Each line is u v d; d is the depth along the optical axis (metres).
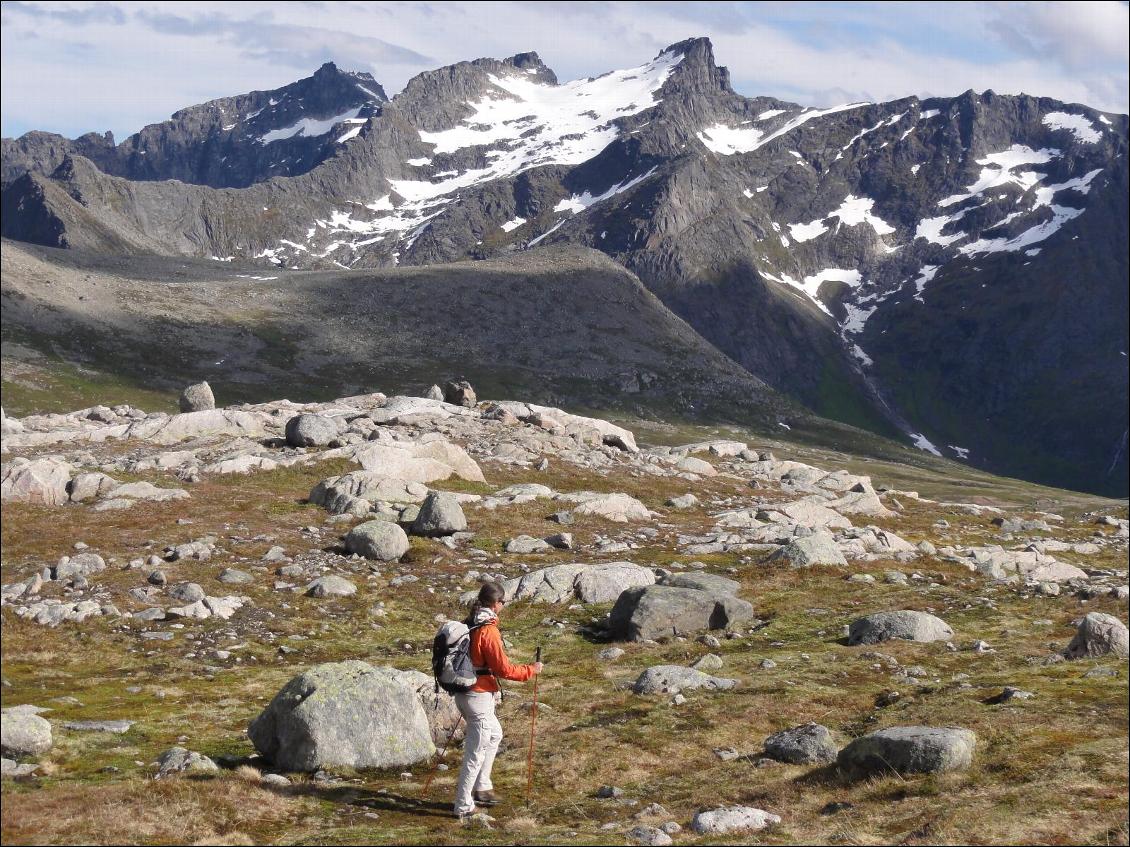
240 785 14.75
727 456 75.56
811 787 15.62
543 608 32.56
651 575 34.59
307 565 34.66
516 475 55.09
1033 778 14.88
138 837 12.05
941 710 19.95
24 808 12.83
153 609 28.86
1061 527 63.25
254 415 59.69
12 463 40.78
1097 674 22.78
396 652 27.59
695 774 16.95
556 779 16.69
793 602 33.38
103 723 18.97
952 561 42.12
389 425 62.56
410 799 15.05
